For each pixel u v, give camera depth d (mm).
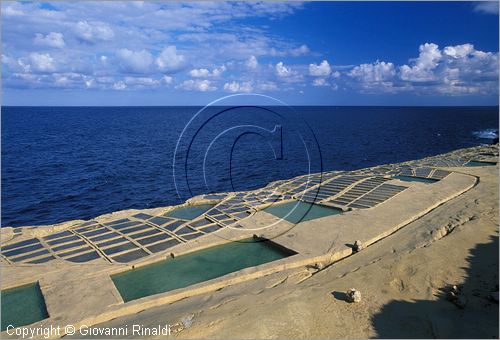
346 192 22422
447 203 19422
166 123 95125
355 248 13953
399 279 10812
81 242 15609
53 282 12086
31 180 33688
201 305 10211
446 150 54188
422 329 8375
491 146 43281
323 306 9492
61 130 77812
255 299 10148
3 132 73000
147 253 14297
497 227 14016
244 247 15000
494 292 9422
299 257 13242
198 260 13938
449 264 11359
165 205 27250
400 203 19578
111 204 27469
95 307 10492
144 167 39219
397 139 66312
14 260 13930
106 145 54812
